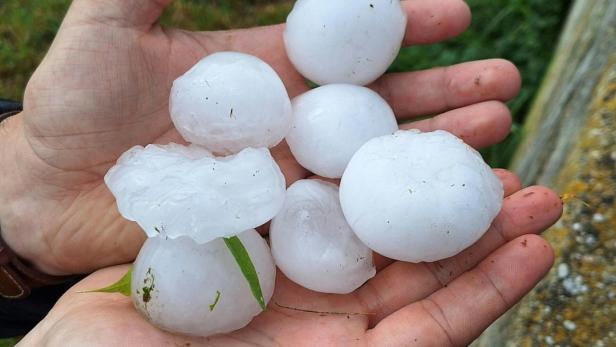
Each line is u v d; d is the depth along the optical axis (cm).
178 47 21
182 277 16
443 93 23
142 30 20
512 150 33
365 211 18
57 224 21
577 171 23
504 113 22
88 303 18
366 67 21
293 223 19
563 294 22
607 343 21
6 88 36
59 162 20
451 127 22
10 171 21
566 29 34
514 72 23
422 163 18
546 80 33
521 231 19
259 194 17
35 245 21
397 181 18
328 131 20
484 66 23
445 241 17
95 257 22
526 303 22
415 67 34
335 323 18
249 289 17
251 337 18
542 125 30
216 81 19
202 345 17
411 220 17
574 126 26
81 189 21
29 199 21
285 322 18
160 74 21
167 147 19
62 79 19
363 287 19
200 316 17
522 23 35
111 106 20
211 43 22
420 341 17
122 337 16
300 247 18
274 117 20
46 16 37
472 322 18
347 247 18
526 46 34
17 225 21
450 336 17
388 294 19
